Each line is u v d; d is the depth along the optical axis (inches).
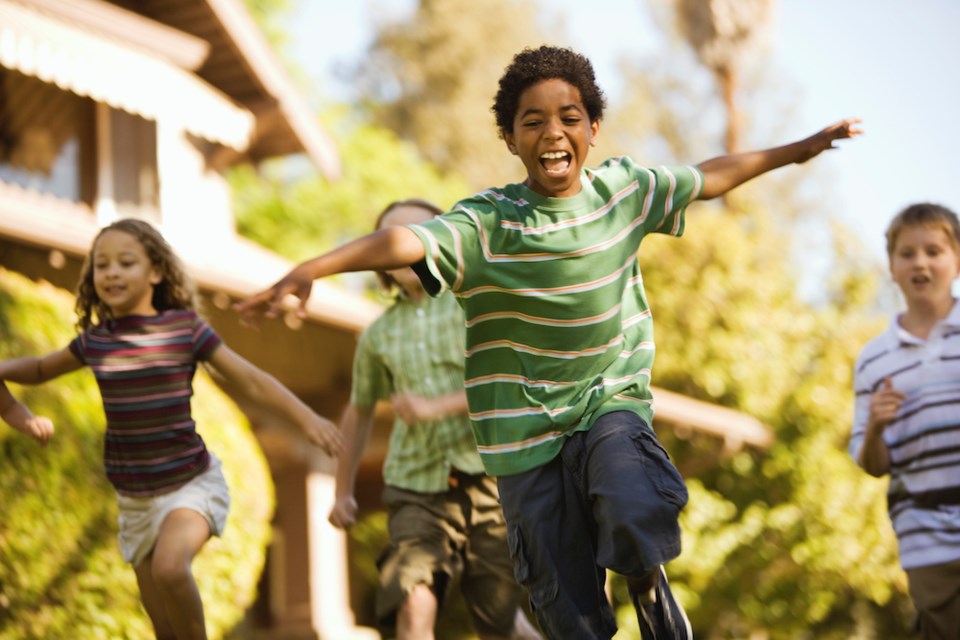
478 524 202.8
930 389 206.1
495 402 138.3
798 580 504.4
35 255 351.9
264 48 515.5
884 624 528.4
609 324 137.4
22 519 236.8
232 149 542.6
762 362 568.1
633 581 138.2
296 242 816.9
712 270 585.3
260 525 299.6
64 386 255.4
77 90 405.1
